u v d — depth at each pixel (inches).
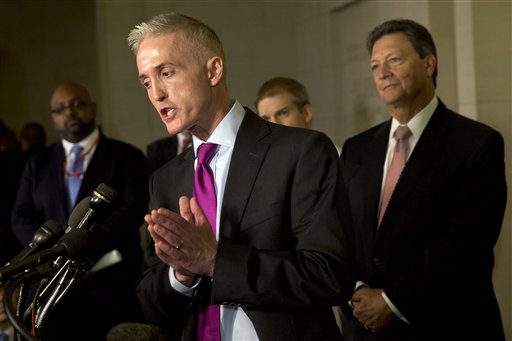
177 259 64.2
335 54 204.7
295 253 66.6
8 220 171.8
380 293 99.2
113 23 222.4
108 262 151.1
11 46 299.4
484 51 150.1
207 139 73.4
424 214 100.3
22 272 57.2
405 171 102.6
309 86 216.8
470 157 100.2
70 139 158.4
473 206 98.3
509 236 151.3
